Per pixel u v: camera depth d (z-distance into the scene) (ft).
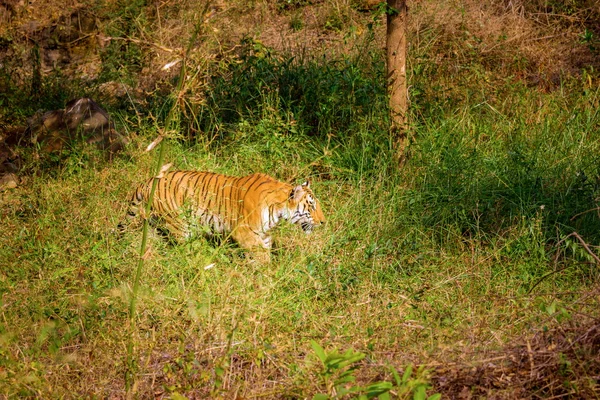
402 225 37.68
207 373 23.50
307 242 34.96
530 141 46.85
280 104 49.70
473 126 48.29
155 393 24.91
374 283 32.76
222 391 23.41
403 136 44.16
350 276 32.40
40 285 30.58
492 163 42.93
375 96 47.32
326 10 68.03
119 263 32.07
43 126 49.42
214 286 30.19
